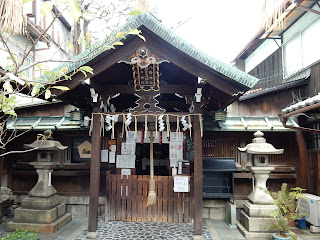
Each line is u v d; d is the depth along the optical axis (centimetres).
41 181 739
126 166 846
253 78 532
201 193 623
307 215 691
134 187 772
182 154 826
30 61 1117
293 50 976
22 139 903
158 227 713
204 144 877
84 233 675
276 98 943
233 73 536
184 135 845
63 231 693
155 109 655
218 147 876
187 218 752
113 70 642
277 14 479
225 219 812
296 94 911
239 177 843
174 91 651
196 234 614
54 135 901
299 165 847
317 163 796
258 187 695
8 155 896
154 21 536
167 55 561
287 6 811
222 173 810
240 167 851
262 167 697
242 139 871
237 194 855
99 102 654
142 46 561
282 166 855
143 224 737
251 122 877
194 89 645
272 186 860
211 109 827
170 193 761
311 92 855
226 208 804
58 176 886
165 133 838
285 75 1027
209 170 780
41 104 947
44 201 707
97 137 643
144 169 1157
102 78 646
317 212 707
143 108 657
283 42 1045
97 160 639
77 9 239
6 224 719
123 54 562
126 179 777
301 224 743
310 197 740
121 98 827
